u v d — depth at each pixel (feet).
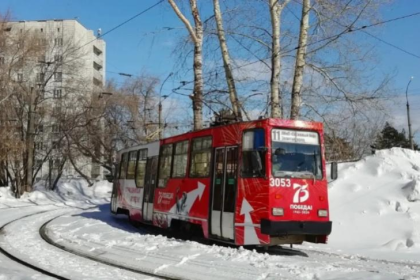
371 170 58.95
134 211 60.70
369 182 56.80
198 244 41.65
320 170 39.70
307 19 58.23
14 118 121.19
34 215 79.15
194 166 46.37
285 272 30.42
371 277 28.35
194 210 45.01
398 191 52.19
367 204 51.83
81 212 85.10
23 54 116.78
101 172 217.36
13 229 59.06
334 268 31.50
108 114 158.10
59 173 149.48
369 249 43.06
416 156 59.77
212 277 29.71
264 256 35.94
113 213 71.15
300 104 59.47
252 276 29.60
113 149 161.68
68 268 33.68
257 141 38.91
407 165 57.93
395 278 28.04
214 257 35.99
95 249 42.14
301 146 39.45
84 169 191.01
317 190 39.06
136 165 62.54
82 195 146.61
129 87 163.53
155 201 53.83
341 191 57.00
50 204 108.78
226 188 41.01
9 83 116.37
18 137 120.88
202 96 66.64
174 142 51.39
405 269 32.14
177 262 34.73
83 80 141.28
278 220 37.04
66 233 53.62
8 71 114.32
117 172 71.10
